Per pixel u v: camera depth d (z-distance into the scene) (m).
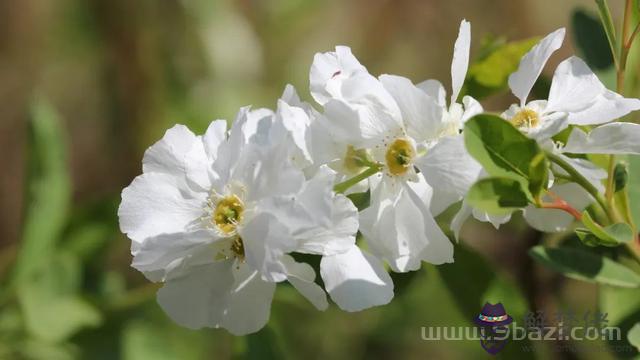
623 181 0.36
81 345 0.45
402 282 0.40
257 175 0.35
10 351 0.44
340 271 0.35
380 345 0.55
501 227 0.46
